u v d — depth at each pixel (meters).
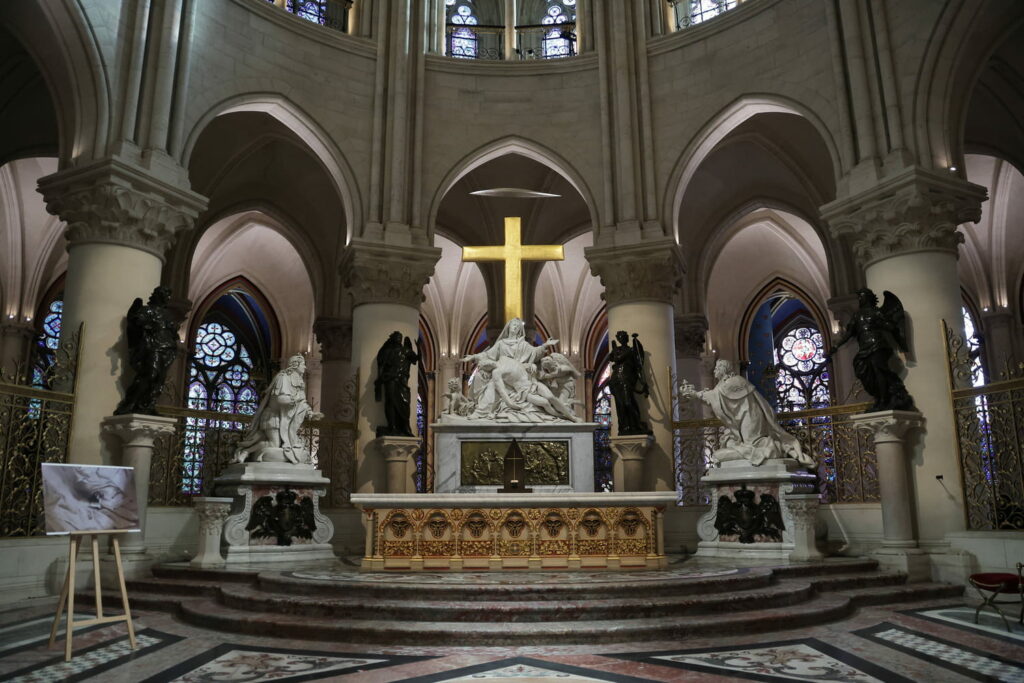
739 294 31.28
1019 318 25.30
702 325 25.41
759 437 14.91
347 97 19.73
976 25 14.58
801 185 23.22
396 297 18.98
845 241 23.48
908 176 14.18
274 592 10.64
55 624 8.30
